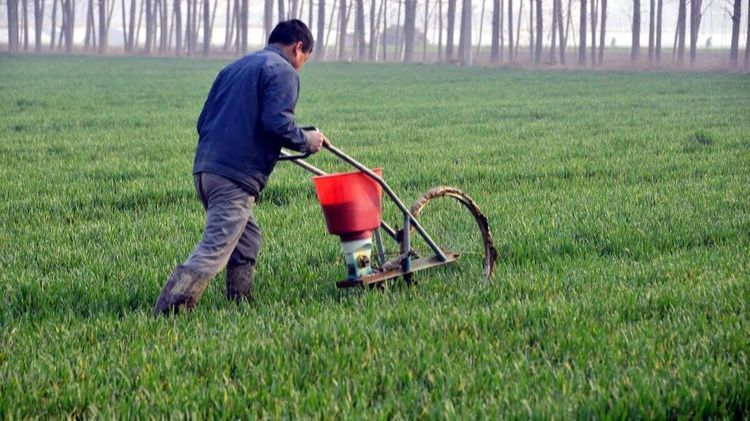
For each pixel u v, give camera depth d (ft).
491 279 22.97
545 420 13.19
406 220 22.34
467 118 84.48
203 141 20.68
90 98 113.39
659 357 15.89
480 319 18.35
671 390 14.26
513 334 17.31
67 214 34.94
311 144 20.36
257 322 18.71
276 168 46.88
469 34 246.47
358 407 13.69
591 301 19.98
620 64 274.57
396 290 21.90
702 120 76.74
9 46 342.03
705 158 50.42
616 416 13.33
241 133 20.18
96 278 23.35
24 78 160.66
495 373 15.06
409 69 219.00
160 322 18.92
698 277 22.11
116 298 21.68
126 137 67.05
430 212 25.29
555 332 17.51
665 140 60.13
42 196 38.68
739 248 26.12
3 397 14.55
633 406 13.64
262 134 20.36
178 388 14.74
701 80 157.89
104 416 13.58
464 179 43.14
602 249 27.17
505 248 26.76
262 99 20.12
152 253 26.48
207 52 322.14
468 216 24.39
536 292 21.45
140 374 15.47
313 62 269.85
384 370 15.35
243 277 21.63
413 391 14.37
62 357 16.70
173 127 75.87
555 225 29.63
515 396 14.05
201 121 21.06
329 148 20.74
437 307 19.57
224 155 20.21
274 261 25.31
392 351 16.37
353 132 69.97
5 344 17.99
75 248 27.94
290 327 18.16
